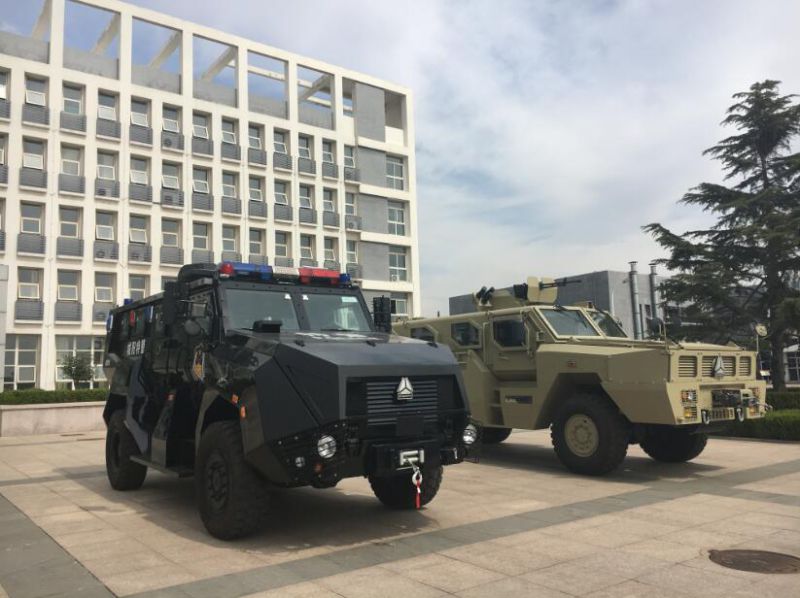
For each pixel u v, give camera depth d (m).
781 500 7.51
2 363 22.41
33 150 33.38
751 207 20.91
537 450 12.75
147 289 36.06
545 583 4.70
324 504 7.56
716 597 4.39
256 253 40.91
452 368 6.38
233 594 4.52
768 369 20.42
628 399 8.98
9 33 33.03
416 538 6.00
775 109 21.17
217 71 42.81
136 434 8.10
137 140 36.12
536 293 11.27
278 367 5.64
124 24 36.06
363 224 45.53
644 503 7.47
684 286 20.67
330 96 47.91
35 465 11.48
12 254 32.00
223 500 5.93
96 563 5.32
